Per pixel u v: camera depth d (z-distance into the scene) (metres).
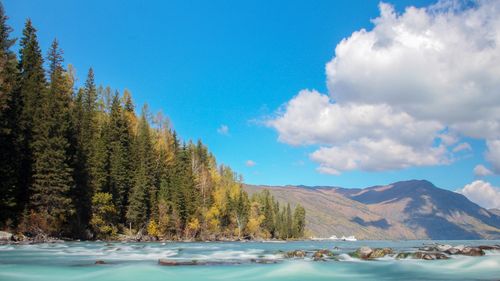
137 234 85.06
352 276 24.16
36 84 65.69
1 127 52.62
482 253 36.38
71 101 86.69
